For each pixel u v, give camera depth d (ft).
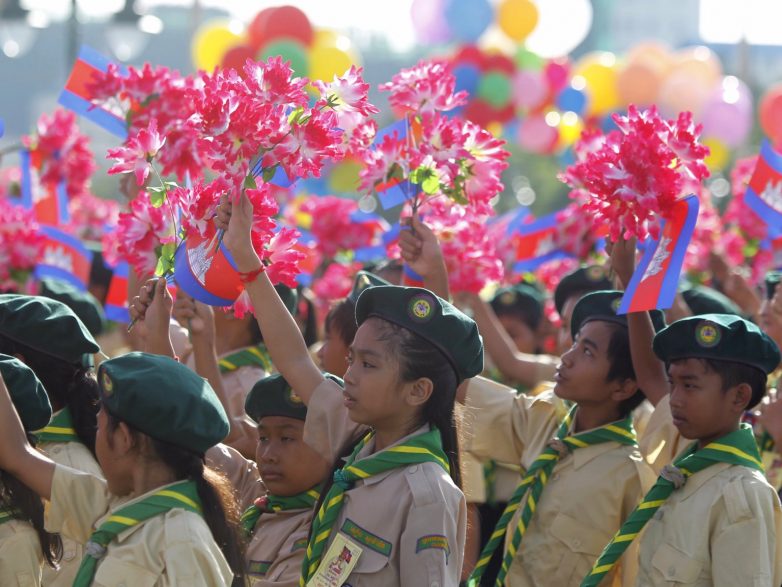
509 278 32.83
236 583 13.96
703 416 15.76
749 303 28.37
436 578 13.15
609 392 18.12
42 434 16.65
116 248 20.07
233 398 21.63
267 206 14.85
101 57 20.98
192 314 17.71
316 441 15.48
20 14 60.95
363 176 17.43
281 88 14.44
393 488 13.79
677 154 16.56
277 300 15.14
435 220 19.07
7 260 28.43
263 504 17.20
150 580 13.12
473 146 17.35
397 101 17.56
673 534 15.51
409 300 14.08
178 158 17.85
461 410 15.97
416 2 55.93
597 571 15.67
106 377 13.70
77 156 30.89
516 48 56.95
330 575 13.70
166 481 13.75
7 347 16.57
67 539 16.72
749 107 54.08
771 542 15.12
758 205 24.54
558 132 57.16
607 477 17.80
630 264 18.12
